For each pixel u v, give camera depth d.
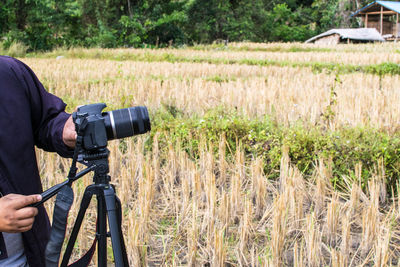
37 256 1.64
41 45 30.00
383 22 45.19
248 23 43.72
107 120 1.66
